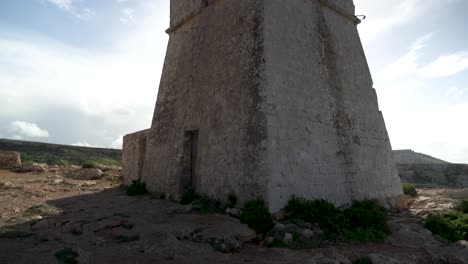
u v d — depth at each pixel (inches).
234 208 307.9
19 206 358.6
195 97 420.8
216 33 411.5
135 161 564.4
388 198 433.4
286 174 308.8
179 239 233.3
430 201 449.1
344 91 420.8
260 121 313.7
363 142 425.1
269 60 328.5
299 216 287.4
